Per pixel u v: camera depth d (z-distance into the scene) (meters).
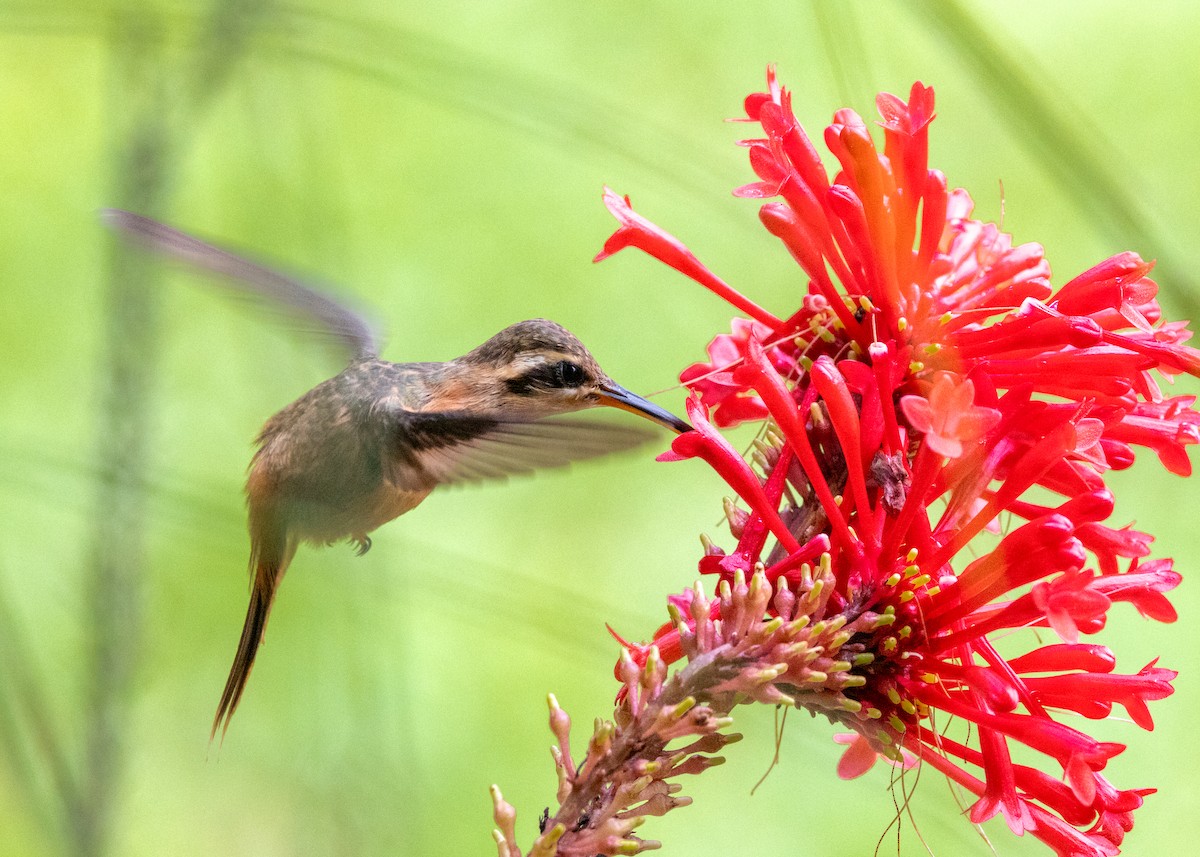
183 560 12.01
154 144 11.07
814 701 5.51
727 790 11.54
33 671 10.48
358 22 10.12
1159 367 5.71
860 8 12.59
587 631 9.33
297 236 11.90
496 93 9.62
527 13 13.37
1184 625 11.72
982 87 9.03
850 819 11.27
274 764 11.17
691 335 12.87
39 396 12.27
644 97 13.24
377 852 10.52
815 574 5.39
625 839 5.31
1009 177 12.72
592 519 12.68
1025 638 10.73
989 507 5.49
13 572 11.94
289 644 11.29
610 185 13.27
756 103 6.15
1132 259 5.84
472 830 11.19
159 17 10.47
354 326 8.28
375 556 10.41
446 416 7.31
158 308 10.77
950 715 6.36
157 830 11.20
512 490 12.77
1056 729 5.31
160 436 11.23
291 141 11.99
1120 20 13.16
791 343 6.31
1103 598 5.05
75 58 13.20
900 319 5.90
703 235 12.98
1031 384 5.76
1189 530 11.70
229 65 10.91
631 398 8.04
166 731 11.62
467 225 13.03
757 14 13.45
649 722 5.33
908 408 5.12
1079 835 5.59
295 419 8.12
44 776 10.70
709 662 5.34
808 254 6.12
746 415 6.51
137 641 10.67
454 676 11.72
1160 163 12.65
